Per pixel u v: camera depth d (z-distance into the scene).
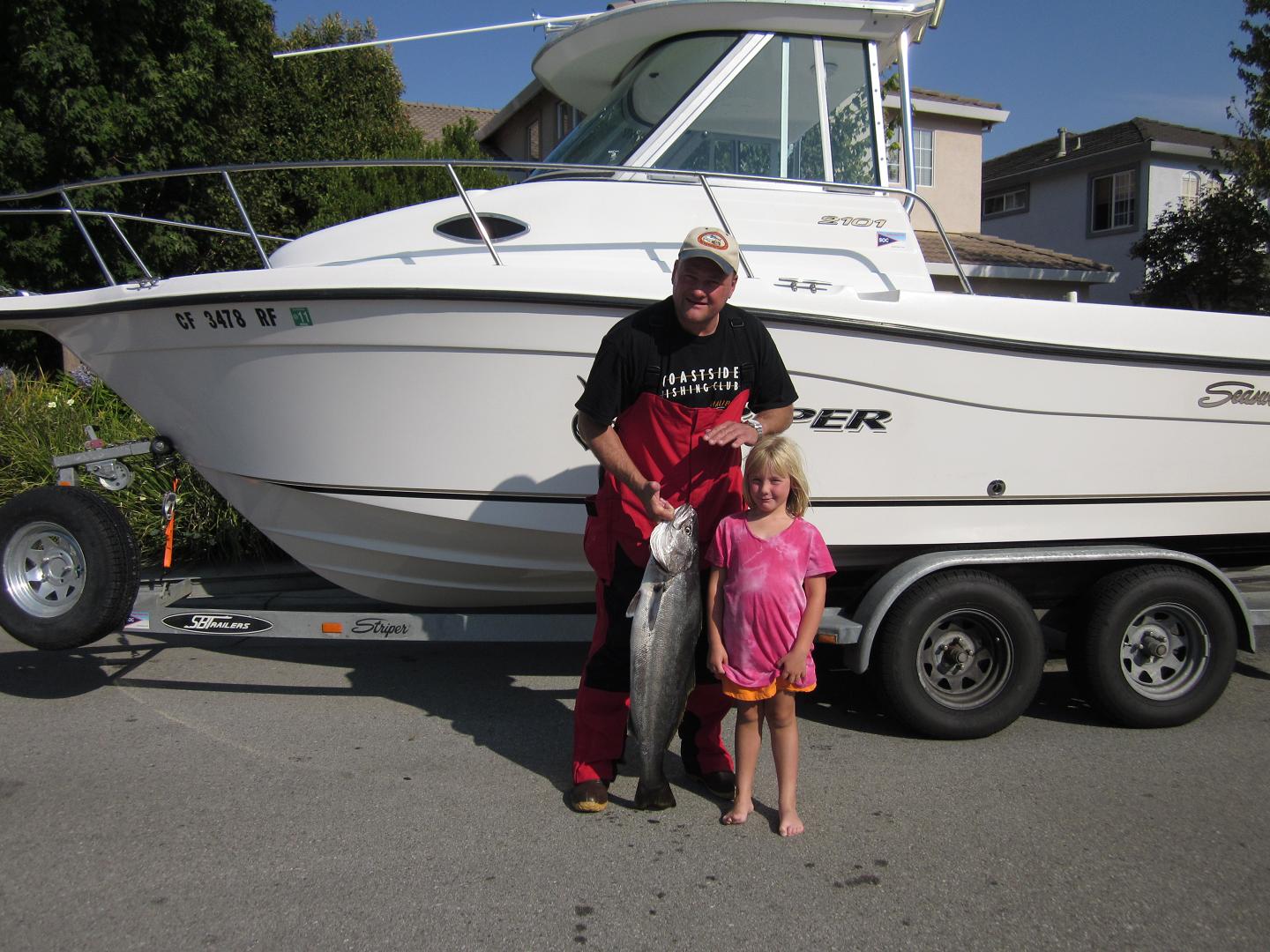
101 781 3.43
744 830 3.15
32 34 10.22
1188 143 19.30
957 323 3.87
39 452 6.63
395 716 4.15
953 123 16.75
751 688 3.04
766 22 4.53
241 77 11.85
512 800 3.35
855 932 2.59
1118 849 3.04
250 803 3.28
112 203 10.69
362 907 2.67
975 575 3.89
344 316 3.62
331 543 4.12
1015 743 3.95
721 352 3.11
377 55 17.08
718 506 3.23
